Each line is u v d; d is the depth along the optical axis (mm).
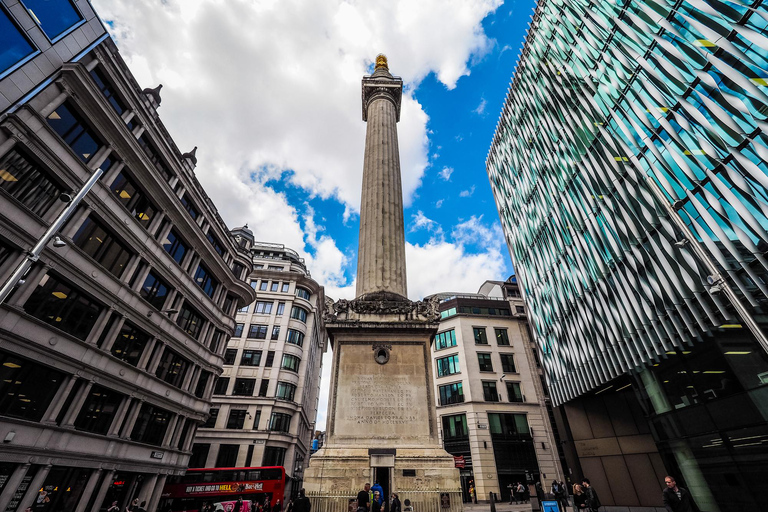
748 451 17203
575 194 29125
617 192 23953
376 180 24531
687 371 20266
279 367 46844
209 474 28516
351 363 16922
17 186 16406
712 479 19234
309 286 56188
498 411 42750
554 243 33344
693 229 18562
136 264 23531
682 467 21234
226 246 35938
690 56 18078
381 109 29906
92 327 20375
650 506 25344
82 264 19562
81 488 19141
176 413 27516
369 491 13016
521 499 36594
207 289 33125
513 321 50094
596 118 25500
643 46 21016
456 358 47031
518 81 39156
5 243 16031
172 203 26703
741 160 15875
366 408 15836
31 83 16672
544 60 32969
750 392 16812
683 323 19859
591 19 25703
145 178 24250
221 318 34500
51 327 17609
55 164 17812
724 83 16609
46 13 17156
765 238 15109
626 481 27094
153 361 25234
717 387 18531
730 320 17000
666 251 20391
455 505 13555
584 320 29125
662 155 20219
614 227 24594
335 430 15305
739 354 17125
